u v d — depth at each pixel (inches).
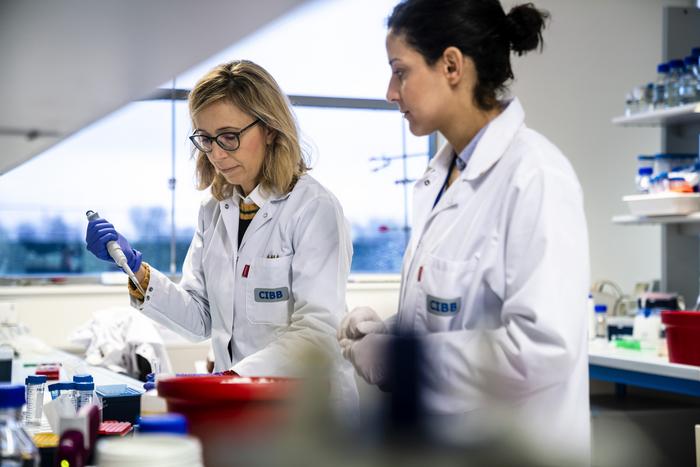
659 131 206.5
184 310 82.9
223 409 30.6
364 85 199.6
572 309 50.8
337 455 17.3
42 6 21.9
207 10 21.7
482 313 56.6
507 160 57.3
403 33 56.2
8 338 135.7
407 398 17.1
